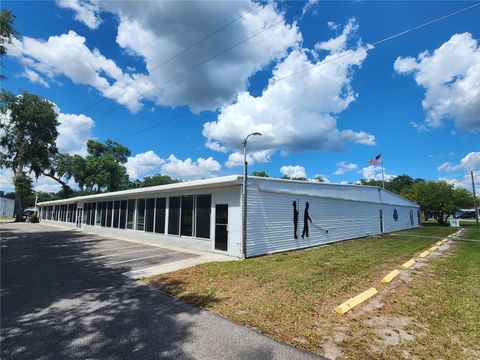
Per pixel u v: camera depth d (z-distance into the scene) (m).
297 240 13.64
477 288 6.75
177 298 5.92
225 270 8.40
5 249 13.02
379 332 4.36
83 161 52.50
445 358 3.60
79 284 7.02
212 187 12.45
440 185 39.81
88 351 3.71
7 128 36.28
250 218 11.26
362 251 12.73
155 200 16.25
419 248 13.84
